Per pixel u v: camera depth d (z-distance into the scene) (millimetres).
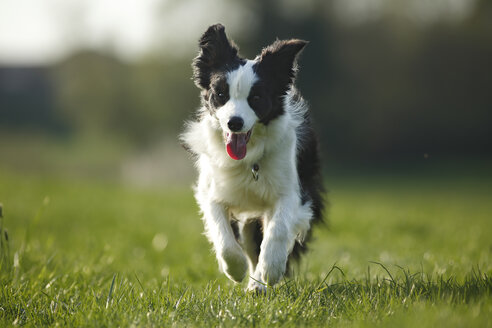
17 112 59000
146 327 4027
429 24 37969
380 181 32812
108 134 43812
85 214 13539
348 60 39719
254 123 5164
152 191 21812
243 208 5598
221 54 5531
